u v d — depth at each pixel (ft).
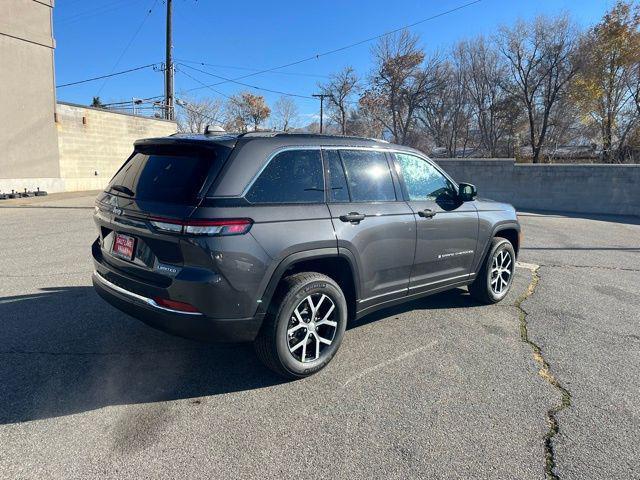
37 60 59.67
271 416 9.51
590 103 104.12
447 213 14.69
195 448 8.37
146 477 7.56
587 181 52.06
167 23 81.92
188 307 9.49
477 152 147.13
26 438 8.48
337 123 191.42
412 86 149.07
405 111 154.71
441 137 149.07
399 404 10.11
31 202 51.49
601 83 101.04
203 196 9.48
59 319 14.39
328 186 11.55
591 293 19.29
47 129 61.87
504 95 128.98
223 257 9.32
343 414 9.65
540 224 41.42
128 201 10.78
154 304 9.89
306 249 10.58
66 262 21.89
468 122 141.49
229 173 9.82
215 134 11.41
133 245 10.55
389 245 12.71
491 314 16.28
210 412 9.59
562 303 17.79
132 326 13.99
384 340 13.69
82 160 69.31
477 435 9.02
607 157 101.91
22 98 57.98
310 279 10.79
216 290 9.37
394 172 13.44
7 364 11.38
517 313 16.47
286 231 10.27
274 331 10.30
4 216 39.45
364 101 159.02
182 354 12.29
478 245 16.15
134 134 79.10
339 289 11.50
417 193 14.12
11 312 14.93
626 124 100.94
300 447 8.49
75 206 47.80
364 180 12.52
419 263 13.84
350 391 10.62
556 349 13.33
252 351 12.61
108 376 10.97
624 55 96.02
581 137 120.98
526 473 7.95
